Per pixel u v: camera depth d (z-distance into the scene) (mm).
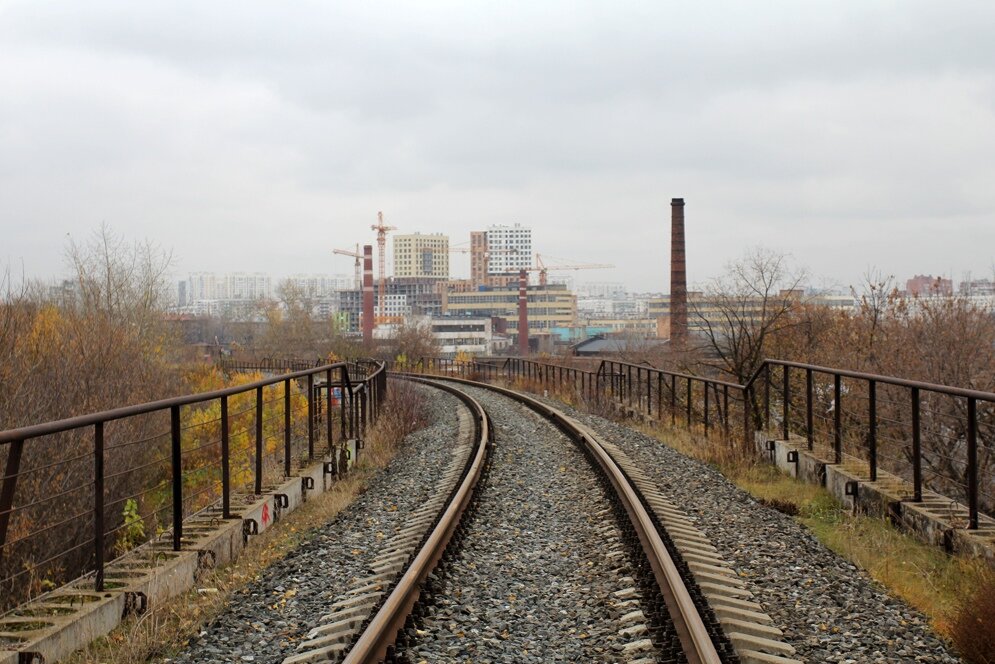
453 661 6047
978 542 8398
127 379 18609
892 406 18703
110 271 30750
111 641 6633
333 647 6066
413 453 18797
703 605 6789
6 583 10531
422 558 8133
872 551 9203
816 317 26219
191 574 8414
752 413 18844
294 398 20719
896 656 6207
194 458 20531
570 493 12805
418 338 77062
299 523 11500
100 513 7344
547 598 7719
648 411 23594
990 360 19094
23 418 14531
